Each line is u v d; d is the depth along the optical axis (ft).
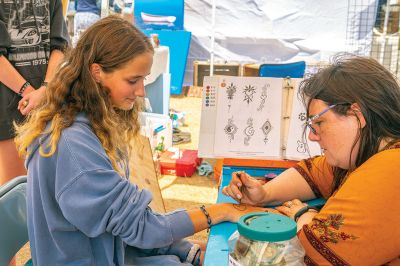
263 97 5.44
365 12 21.44
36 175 3.75
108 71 3.85
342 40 21.99
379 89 3.34
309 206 4.46
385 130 3.38
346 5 21.58
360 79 3.36
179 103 21.15
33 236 3.91
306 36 22.36
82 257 3.84
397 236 3.18
